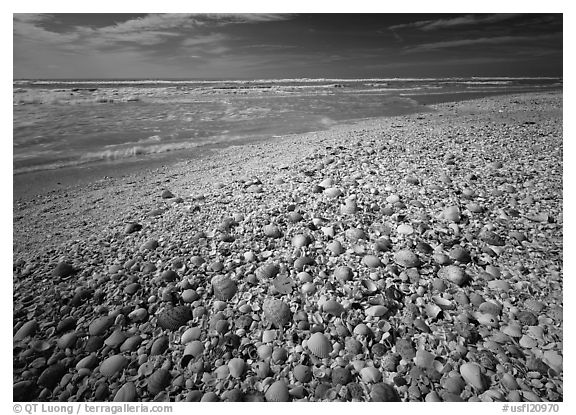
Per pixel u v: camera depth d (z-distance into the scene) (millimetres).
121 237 3686
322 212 4004
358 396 2043
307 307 2631
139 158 6727
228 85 28656
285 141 7887
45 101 14008
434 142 6633
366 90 23828
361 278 2910
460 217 3746
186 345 2379
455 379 2096
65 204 4602
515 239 3359
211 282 2922
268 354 2287
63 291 2908
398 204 4047
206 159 6609
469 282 2850
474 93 20406
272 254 3283
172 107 13234
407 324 2455
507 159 5465
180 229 3795
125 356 2334
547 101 14242
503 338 2348
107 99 15336
